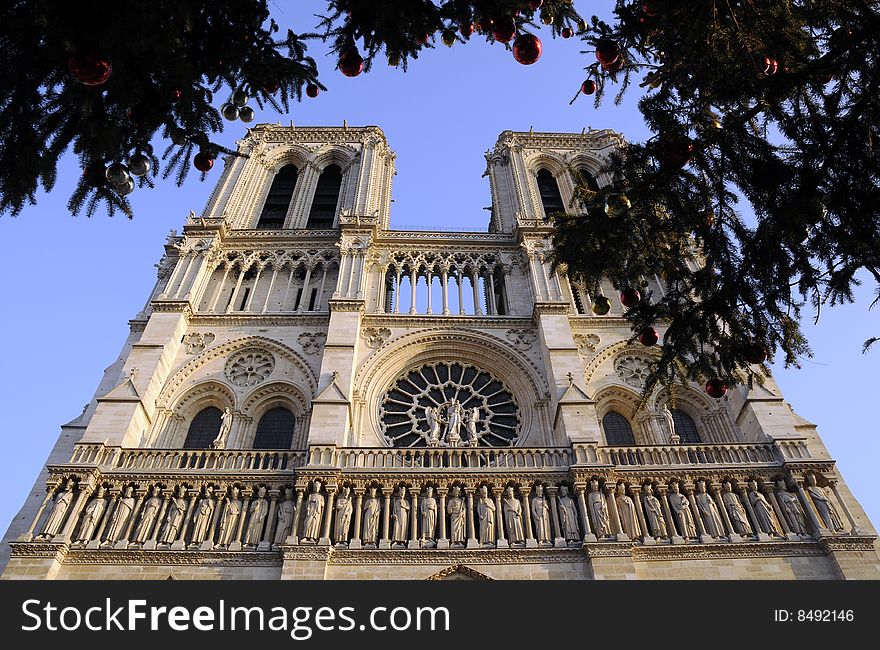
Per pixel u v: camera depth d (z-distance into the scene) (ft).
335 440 119.44
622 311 158.30
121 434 119.34
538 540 107.96
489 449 120.67
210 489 112.57
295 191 196.75
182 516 109.50
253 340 147.43
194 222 172.65
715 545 106.93
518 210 183.52
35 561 99.60
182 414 136.26
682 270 51.55
